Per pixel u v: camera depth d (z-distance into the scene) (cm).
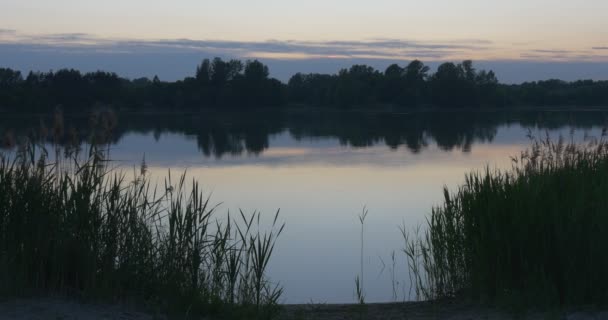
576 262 650
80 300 581
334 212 1608
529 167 834
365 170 2452
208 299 648
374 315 722
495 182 754
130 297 612
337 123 5075
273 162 2712
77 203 609
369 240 1287
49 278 593
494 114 6159
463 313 685
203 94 6197
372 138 3847
